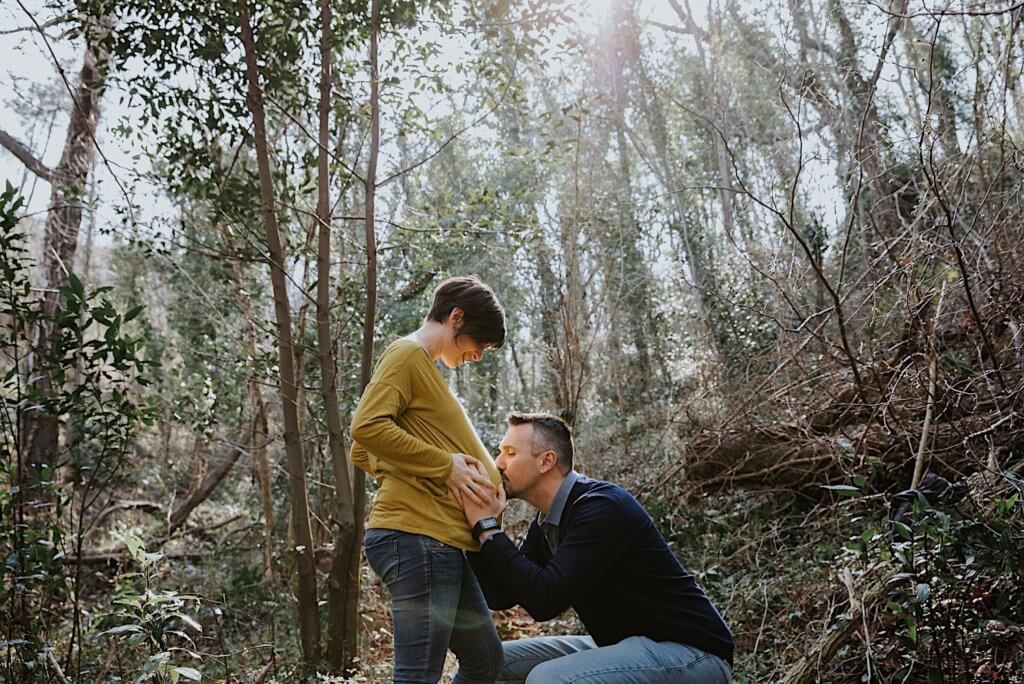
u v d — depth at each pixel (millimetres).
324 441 6949
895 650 3283
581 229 7465
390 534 2516
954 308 4496
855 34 6941
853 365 4539
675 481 6098
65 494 3840
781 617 4102
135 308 3588
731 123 11688
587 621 2717
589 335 7797
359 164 6473
